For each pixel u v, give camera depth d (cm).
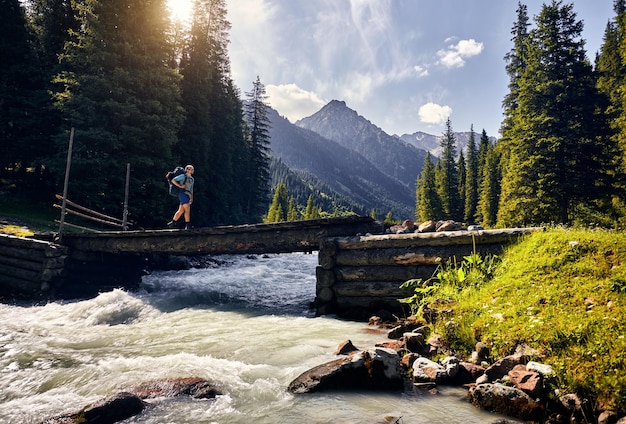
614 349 358
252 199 5212
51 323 867
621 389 312
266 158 5409
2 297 1187
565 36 2691
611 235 618
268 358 534
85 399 412
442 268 763
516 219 2697
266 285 1359
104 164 2023
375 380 410
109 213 2270
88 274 1354
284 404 381
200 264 1927
